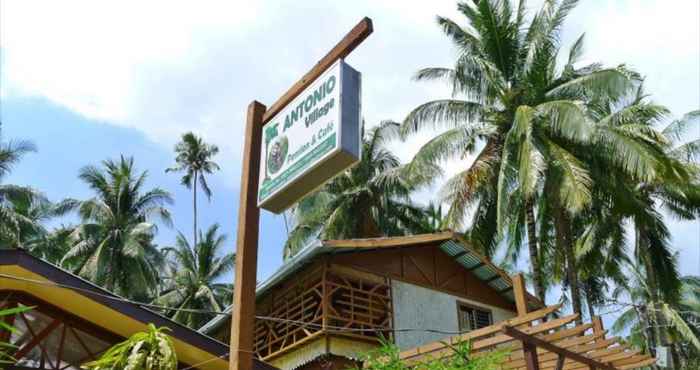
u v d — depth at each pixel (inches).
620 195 755.4
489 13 792.3
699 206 908.6
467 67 770.2
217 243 1528.1
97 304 369.7
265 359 687.7
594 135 694.5
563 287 1058.1
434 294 724.7
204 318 1418.6
